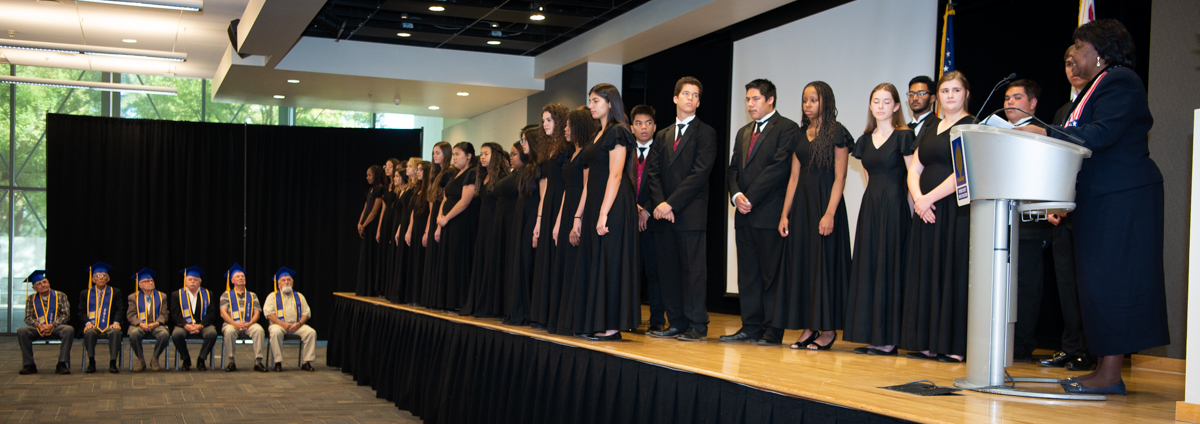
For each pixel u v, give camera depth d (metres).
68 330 7.56
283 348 10.05
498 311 4.68
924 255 3.18
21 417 5.43
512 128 10.04
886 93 3.37
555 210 4.08
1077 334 3.27
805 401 2.36
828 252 3.53
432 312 5.39
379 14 7.52
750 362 2.99
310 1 6.14
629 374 3.22
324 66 8.48
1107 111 2.12
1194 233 1.88
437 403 5.00
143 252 10.22
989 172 2.20
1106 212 2.17
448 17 7.61
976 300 2.32
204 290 8.02
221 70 9.27
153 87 9.27
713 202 7.07
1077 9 4.36
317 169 10.80
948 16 4.72
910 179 3.23
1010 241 2.27
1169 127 3.73
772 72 6.29
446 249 5.52
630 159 3.66
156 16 7.77
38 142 11.09
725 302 6.87
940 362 3.07
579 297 3.64
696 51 7.29
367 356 6.84
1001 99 4.75
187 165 10.43
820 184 3.56
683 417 2.89
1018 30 4.66
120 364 7.68
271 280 10.62
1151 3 4.00
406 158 10.98
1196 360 1.87
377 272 7.50
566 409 3.54
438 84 9.01
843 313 3.55
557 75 8.84
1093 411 2.03
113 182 10.20
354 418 5.47
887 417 2.07
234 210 10.53
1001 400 2.18
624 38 7.27
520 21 7.67
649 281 4.39
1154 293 2.15
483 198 5.10
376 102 10.41
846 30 5.63
